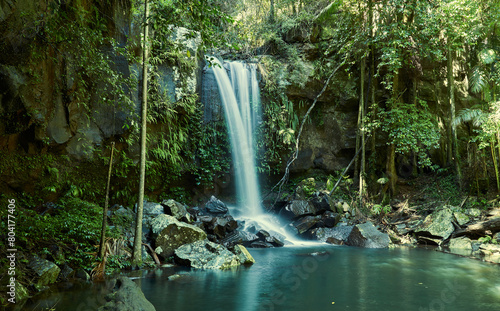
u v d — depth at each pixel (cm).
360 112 1334
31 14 644
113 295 437
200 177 1229
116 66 881
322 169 1448
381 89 1383
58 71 754
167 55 1052
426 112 1255
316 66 1399
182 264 709
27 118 695
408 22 1173
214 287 554
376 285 573
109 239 683
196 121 1223
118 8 883
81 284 550
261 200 1370
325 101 1434
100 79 827
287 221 1130
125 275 615
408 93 1405
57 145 800
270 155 1385
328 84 1402
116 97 900
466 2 1124
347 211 1190
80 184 883
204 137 1244
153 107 1034
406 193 1317
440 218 1050
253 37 1517
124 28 900
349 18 1308
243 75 1362
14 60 643
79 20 716
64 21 696
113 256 654
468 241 945
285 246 976
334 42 1348
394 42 1098
